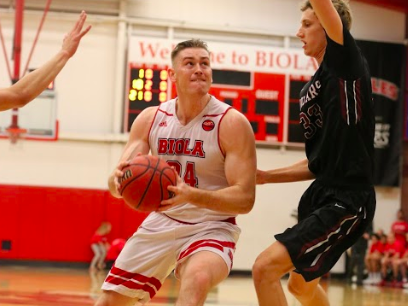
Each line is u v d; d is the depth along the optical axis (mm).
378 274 24859
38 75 5332
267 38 26484
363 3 27156
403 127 26812
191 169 6172
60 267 24625
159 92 24969
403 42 27094
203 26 26078
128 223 24922
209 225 6098
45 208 24641
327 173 6344
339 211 6133
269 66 25547
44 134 21938
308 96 6480
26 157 25078
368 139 6293
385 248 24875
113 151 25312
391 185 26641
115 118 25406
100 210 24875
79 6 25516
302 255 5996
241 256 25844
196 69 6062
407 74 26953
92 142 25328
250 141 6086
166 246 6160
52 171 25172
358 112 6156
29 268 23844
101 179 25312
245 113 25281
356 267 24594
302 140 25547
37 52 25141
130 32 25797
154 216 6316
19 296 14602
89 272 23172
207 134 6133
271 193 26156
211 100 6273
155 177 5422
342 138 6203
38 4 25188
